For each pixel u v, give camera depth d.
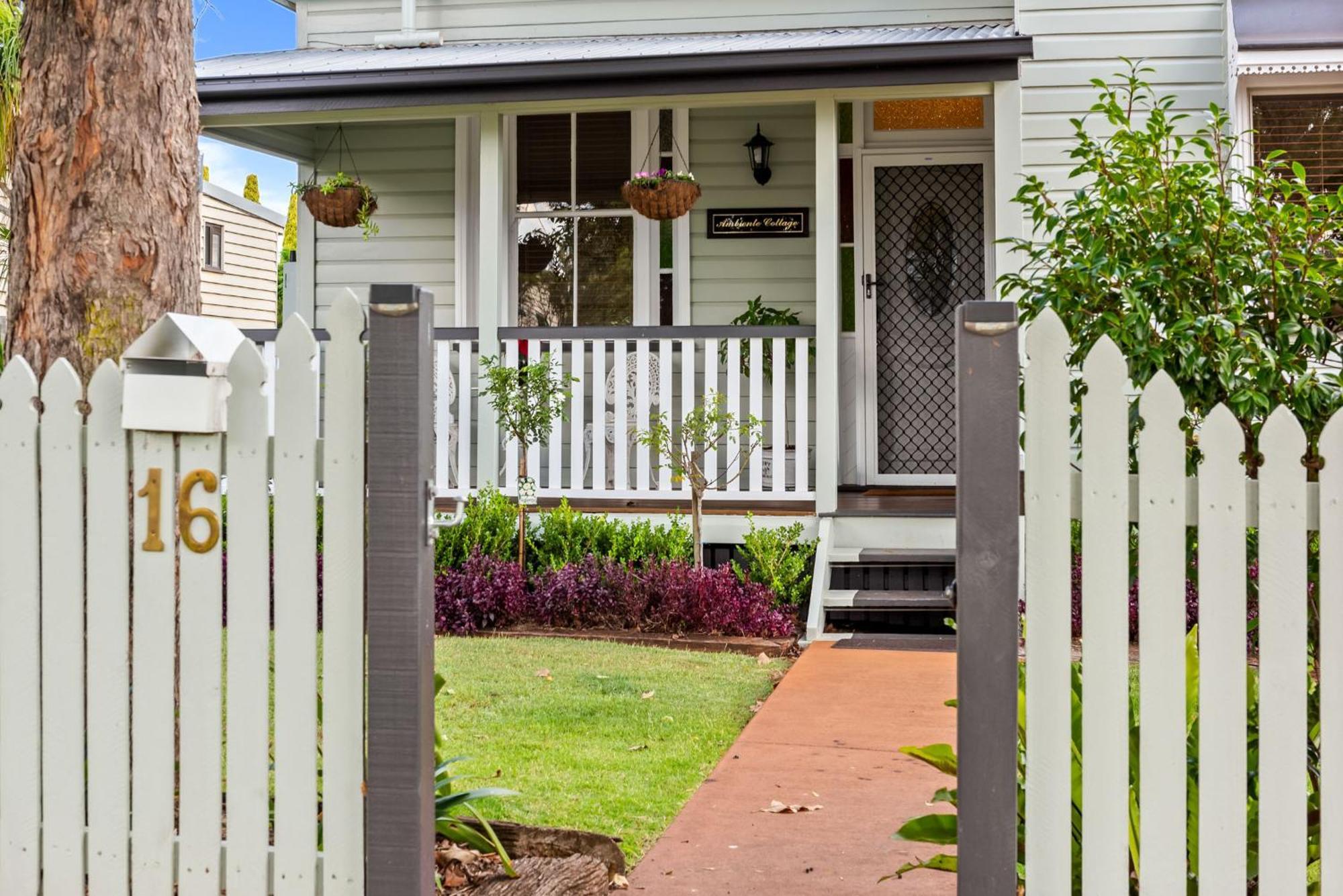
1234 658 2.71
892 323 10.93
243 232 23.16
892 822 4.42
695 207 10.99
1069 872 2.78
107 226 4.13
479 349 9.59
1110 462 2.76
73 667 3.19
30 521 3.21
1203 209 3.80
